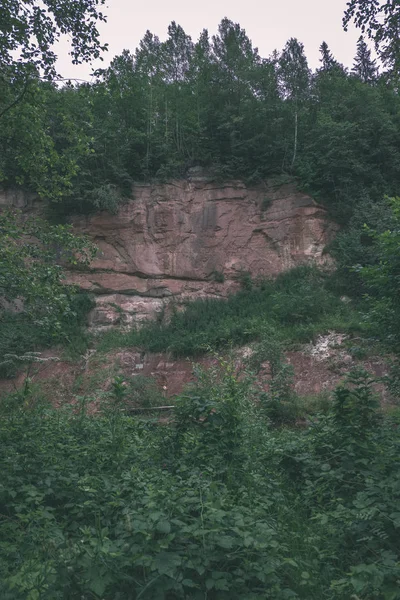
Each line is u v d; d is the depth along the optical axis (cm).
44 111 1020
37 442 597
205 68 2812
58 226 960
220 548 301
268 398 1228
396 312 809
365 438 539
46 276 811
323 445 567
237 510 344
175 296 2483
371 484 415
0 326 1078
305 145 2638
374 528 353
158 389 1759
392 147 2459
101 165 2595
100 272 2508
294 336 1878
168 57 3052
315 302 2038
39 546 365
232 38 2864
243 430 602
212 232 2570
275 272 2452
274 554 305
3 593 286
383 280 797
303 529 413
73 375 2042
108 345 2216
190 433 569
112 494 421
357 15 809
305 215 2467
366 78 3491
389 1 783
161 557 278
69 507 449
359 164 2394
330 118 2517
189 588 288
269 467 560
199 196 2622
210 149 2708
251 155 2673
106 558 281
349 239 2192
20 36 876
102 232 2559
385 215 2047
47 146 1038
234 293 2450
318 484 520
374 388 1424
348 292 2138
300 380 1677
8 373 1862
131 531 306
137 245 2550
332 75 2902
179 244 2559
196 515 343
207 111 2728
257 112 2652
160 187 2616
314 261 2384
